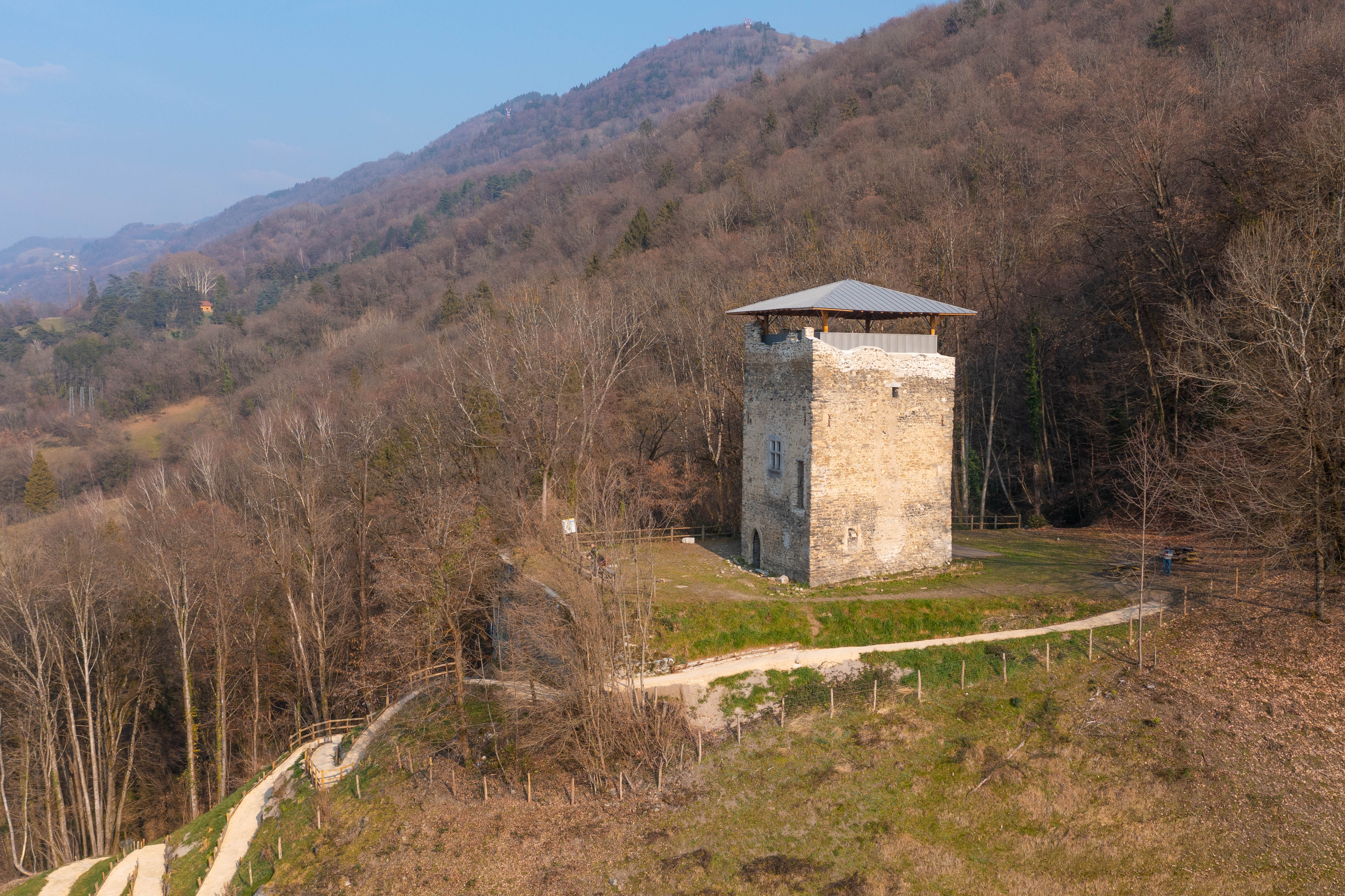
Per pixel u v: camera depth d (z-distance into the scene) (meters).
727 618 35.12
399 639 37.53
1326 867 22.41
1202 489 37.28
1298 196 39.38
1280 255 35.31
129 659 49.94
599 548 41.28
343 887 28.12
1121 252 51.78
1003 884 23.75
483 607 40.88
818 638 34.69
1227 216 44.03
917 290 57.59
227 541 49.00
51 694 47.38
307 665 47.81
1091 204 53.44
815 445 37.03
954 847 25.30
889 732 29.91
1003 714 29.88
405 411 64.94
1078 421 56.91
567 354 57.44
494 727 34.19
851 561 38.41
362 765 36.66
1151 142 46.22
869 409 38.25
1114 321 52.91
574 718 31.17
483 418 58.09
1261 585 34.44
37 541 53.44
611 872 26.19
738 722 31.33
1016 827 25.62
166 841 40.47
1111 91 59.44
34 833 46.22
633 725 30.88
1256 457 37.84
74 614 46.09
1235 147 45.62
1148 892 22.70
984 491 55.72
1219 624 32.25
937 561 40.56
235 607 48.88
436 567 34.94
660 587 38.47
